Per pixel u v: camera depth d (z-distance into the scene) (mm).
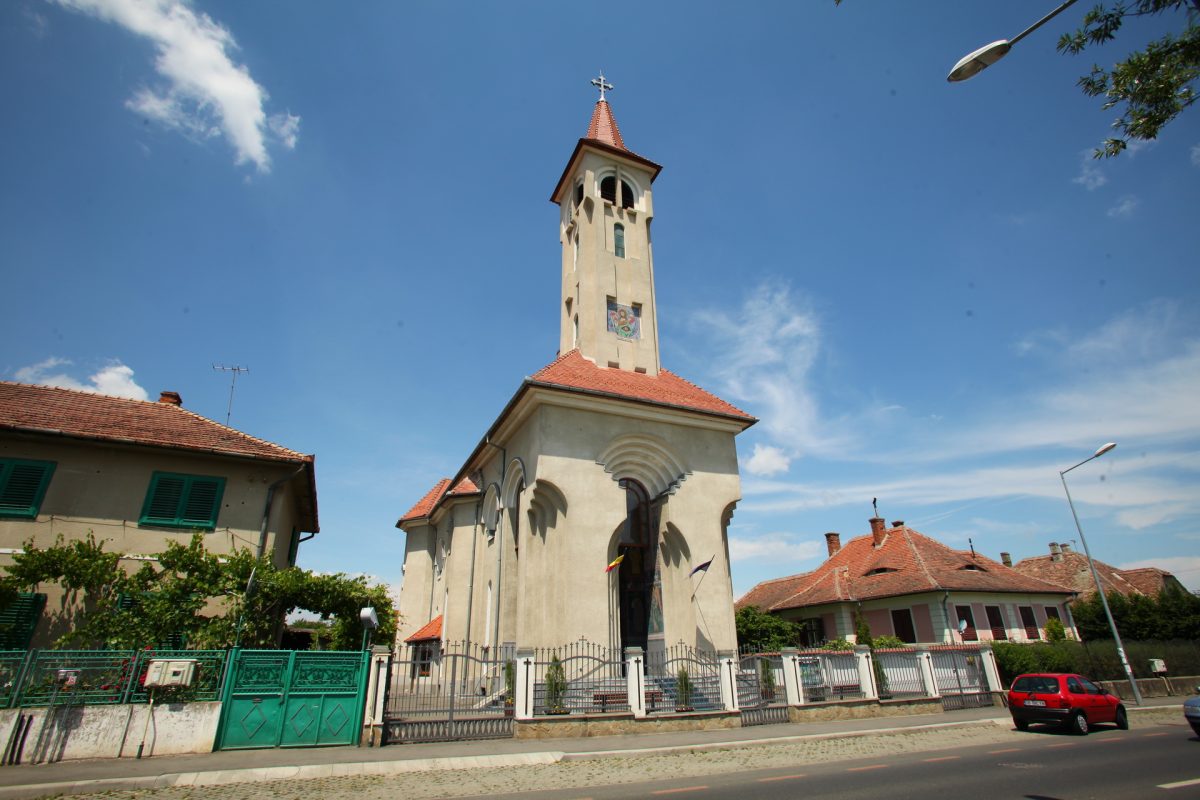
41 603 15508
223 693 13133
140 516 17406
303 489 22406
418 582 36969
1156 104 8219
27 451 16875
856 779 10531
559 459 20203
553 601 19234
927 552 35750
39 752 11781
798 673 18062
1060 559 48812
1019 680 17969
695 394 24828
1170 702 25391
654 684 18453
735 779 10648
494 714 16328
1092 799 9000
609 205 27531
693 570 20719
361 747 13375
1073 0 7355
